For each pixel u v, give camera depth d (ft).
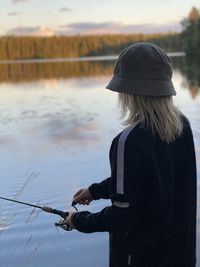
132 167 6.15
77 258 13.05
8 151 28.02
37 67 234.58
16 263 12.81
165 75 6.45
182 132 6.52
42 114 47.37
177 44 290.76
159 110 6.35
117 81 6.51
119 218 6.26
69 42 369.50
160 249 6.41
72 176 21.47
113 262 6.61
